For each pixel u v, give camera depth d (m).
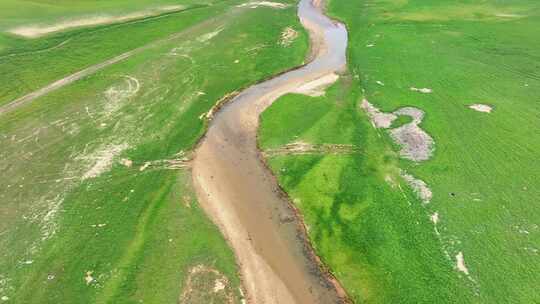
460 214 25.94
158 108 37.78
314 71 44.31
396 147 31.88
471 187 27.91
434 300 21.28
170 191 28.97
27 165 31.19
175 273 23.39
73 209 27.39
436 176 28.94
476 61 43.97
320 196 27.97
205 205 27.91
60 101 38.88
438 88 39.38
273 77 43.28
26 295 22.19
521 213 25.77
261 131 34.88
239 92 40.66
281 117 36.41
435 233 24.78
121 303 21.78
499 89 38.69
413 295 21.61
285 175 30.02
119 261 23.97
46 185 29.34
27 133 34.59
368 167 30.11
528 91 38.09
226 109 38.16
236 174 30.52
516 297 21.11
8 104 38.38
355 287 22.39
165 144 33.47
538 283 21.69
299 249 24.77
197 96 39.62
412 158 30.70
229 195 28.70
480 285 21.80
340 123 35.06
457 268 22.72
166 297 22.14
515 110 35.44
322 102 38.19
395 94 38.72
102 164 31.23
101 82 41.88
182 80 42.25
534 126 33.31
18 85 41.19
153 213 27.16
